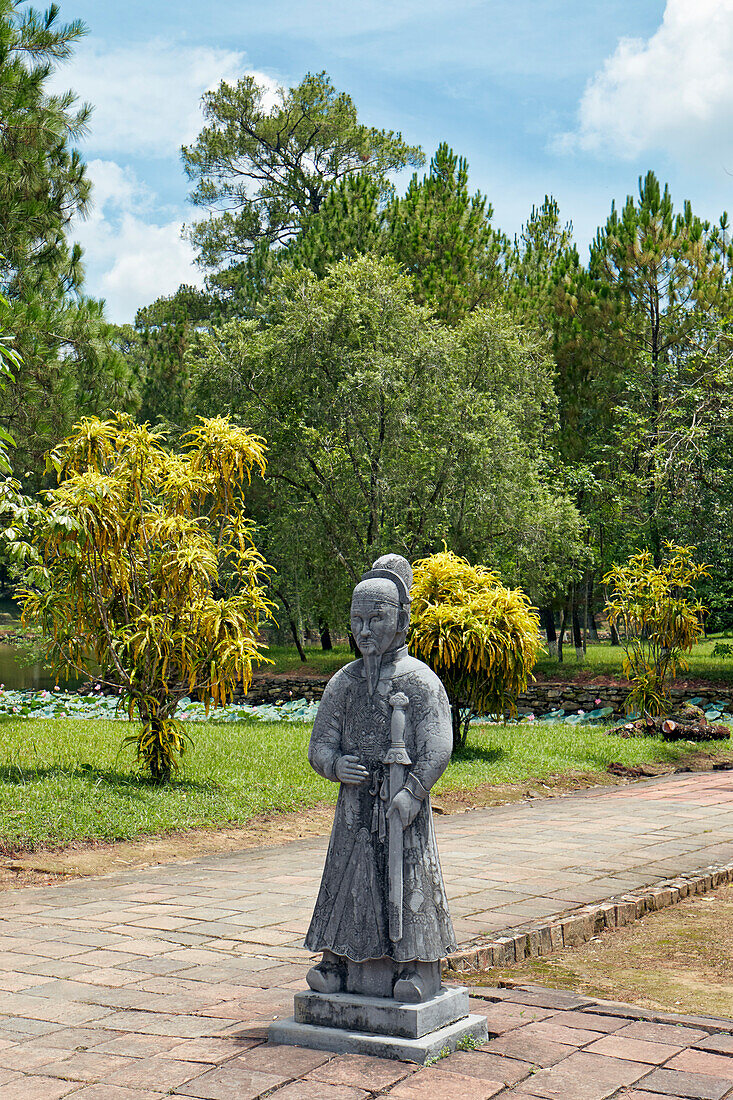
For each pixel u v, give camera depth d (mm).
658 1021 4062
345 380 19547
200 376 21000
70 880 7078
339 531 21125
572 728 16953
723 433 20219
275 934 5523
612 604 16984
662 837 8781
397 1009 3668
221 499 10617
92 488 9594
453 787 11250
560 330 23672
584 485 20797
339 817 3977
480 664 12906
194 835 8570
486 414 19281
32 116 15102
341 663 24766
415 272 24594
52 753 11555
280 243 35031
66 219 16656
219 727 16016
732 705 19219
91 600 10156
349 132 34656
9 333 14125
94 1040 3812
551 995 4473
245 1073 3430
